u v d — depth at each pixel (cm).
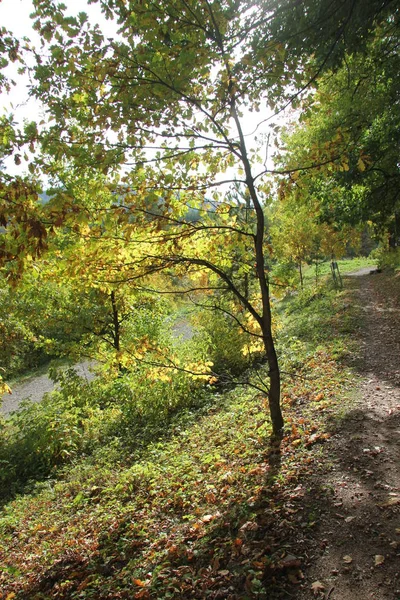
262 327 578
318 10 527
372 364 884
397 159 1091
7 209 318
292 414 686
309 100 533
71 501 683
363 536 350
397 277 2258
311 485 446
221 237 600
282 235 2308
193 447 716
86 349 1346
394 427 553
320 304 1933
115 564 430
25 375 2508
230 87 464
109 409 1126
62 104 403
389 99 992
